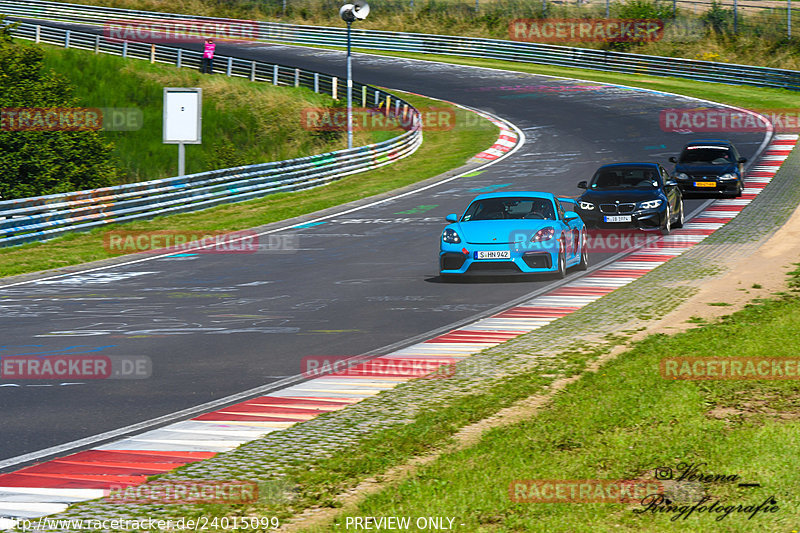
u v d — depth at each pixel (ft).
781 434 75.41
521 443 75.87
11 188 400.88
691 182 297.33
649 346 116.06
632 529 56.85
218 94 591.78
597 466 69.15
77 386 107.96
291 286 191.31
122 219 301.02
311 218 308.40
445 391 98.58
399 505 61.98
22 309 169.89
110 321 155.02
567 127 510.99
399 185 378.94
